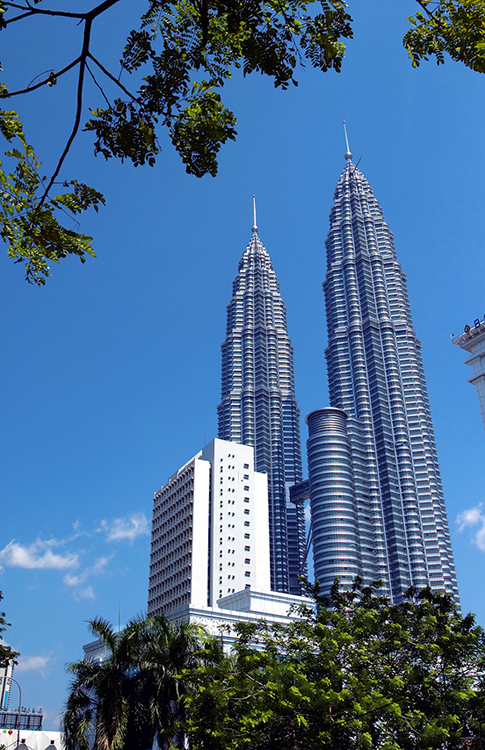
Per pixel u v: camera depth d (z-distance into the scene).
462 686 37.88
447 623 42.12
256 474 157.25
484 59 8.88
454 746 35.81
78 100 7.42
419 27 8.99
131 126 9.24
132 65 8.85
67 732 43.41
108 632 45.19
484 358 94.75
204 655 40.16
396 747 31.81
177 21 8.62
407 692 37.25
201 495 146.88
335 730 33.28
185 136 9.50
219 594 136.25
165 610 140.88
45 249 10.12
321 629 39.69
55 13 6.91
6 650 49.34
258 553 147.12
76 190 9.70
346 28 8.59
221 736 34.03
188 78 8.92
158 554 153.38
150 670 43.31
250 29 8.62
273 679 35.84
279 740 34.28
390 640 40.91
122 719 42.19
